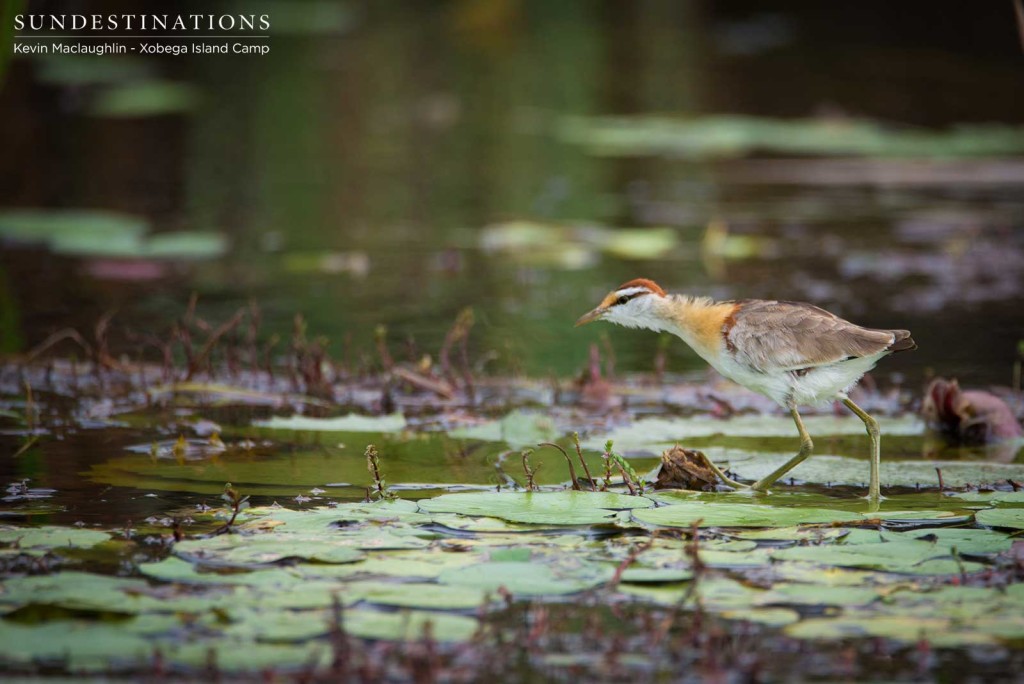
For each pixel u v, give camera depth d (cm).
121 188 2223
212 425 1177
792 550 834
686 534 873
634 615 751
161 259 1842
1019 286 1716
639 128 2628
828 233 2006
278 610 743
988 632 721
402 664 690
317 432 1166
